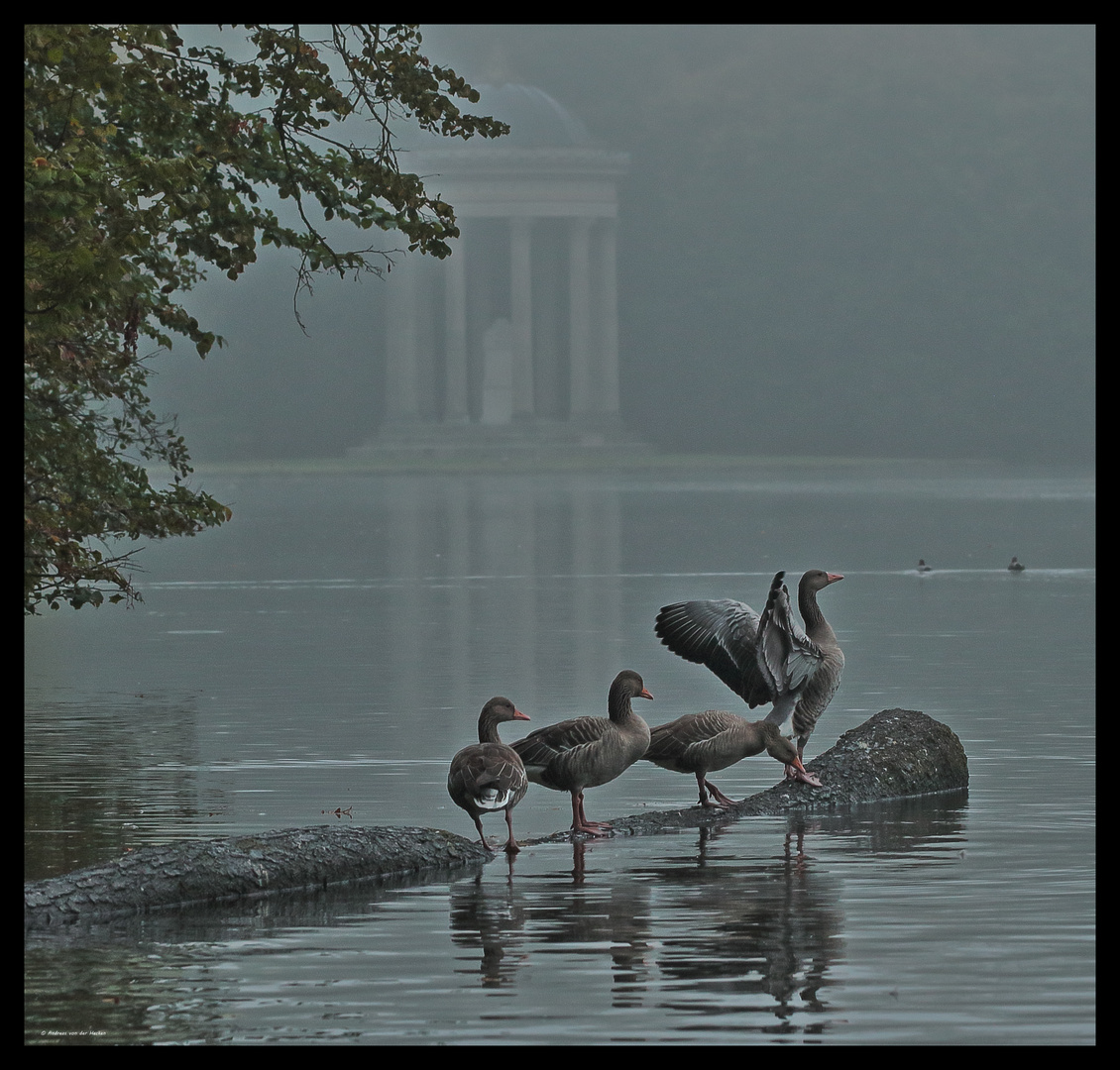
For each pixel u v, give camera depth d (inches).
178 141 764.0
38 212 672.4
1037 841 672.4
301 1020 454.9
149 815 746.2
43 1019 457.4
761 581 2075.5
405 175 804.6
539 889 602.9
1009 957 505.0
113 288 689.0
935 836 684.7
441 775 842.8
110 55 687.1
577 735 698.2
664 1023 450.6
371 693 1152.2
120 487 835.4
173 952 521.3
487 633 1539.1
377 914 567.8
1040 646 1409.9
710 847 672.4
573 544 2755.9
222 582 2191.2
